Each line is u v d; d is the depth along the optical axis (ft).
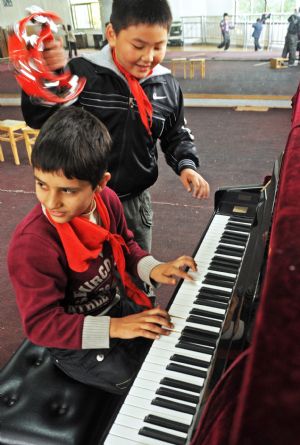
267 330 1.23
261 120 17.90
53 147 2.87
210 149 14.84
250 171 12.80
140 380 3.15
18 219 10.64
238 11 29.04
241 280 3.65
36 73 4.34
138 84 4.85
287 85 20.62
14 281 3.27
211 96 20.34
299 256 1.55
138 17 4.17
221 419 1.25
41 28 4.33
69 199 3.04
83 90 4.91
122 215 4.27
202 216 10.32
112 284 4.17
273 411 1.01
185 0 30.09
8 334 6.89
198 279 4.09
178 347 3.38
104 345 3.32
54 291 3.30
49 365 4.09
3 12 28.09
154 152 5.69
